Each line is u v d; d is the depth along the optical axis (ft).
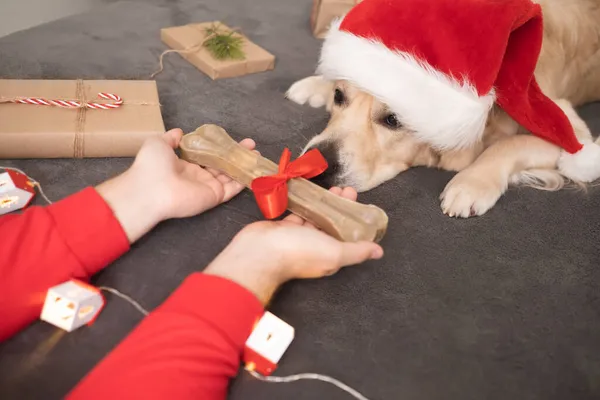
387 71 2.55
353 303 2.31
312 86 3.30
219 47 3.45
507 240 2.63
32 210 2.15
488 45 2.45
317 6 3.88
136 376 1.82
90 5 4.39
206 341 1.92
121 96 2.90
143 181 2.33
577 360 2.23
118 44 3.62
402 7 2.56
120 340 2.12
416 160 2.92
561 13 3.20
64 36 3.64
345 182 2.71
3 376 2.01
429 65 2.53
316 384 2.07
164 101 3.17
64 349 2.09
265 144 2.98
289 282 2.35
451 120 2.56
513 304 2.38
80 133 2.68
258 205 2.53
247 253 2.17
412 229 2.62
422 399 2.07
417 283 2.40
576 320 2.35
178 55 3.58
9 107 2.75
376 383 2.09
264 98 3.31
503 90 2.64
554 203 2.85
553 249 2.62
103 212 2.20
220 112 3.15
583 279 2.50
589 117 3.51
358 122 2.78
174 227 2.50
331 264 2.20
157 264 2.36
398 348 2.19
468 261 2.52
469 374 2.15
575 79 3.34
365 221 2.31
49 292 2.07
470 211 2.70
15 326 2.07
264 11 4.23
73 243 2.15
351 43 2.63
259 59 3.50
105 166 2.73
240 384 2.05
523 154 2.88
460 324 2.29
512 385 2.14
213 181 2.53
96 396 1.78
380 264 2.45
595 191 2.94
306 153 2.55
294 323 2.22
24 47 3.49
